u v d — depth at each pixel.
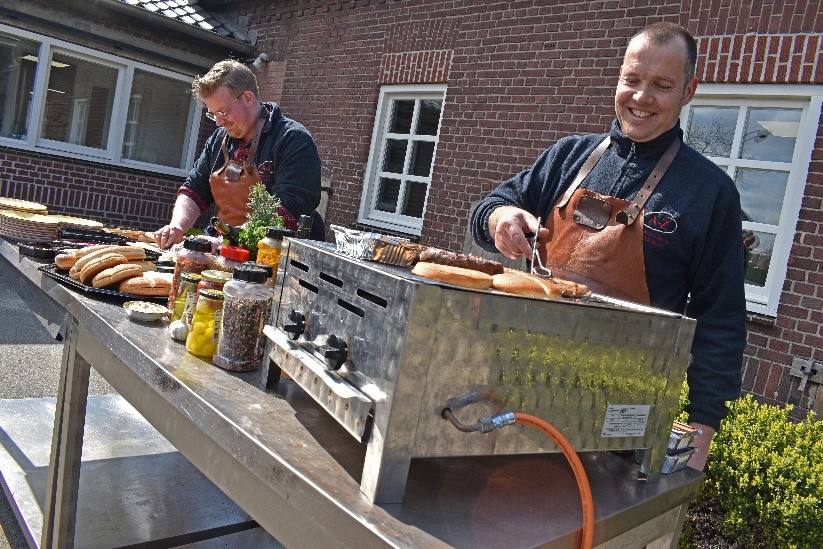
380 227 6.20
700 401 1.52
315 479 0.94
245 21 8.01
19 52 6.64
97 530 2.20
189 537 2.28
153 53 7.33
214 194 2.74
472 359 0.95
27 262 2.12
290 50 7.39
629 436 1.17
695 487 1.30
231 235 1.94
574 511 1.04
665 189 1.70
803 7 3.76
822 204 3.65
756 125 4.05
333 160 6.79
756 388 3.78
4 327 4.68
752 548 2.26
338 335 1.07
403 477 0.93
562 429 1.07
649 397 1.18
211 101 2.50
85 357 1.79
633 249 1.70
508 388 1.00
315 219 2.78
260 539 2.43
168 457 2.82
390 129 6.39
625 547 1.18
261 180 2.61
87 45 6.92
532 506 1.03
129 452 2.80
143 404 1.45
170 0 7.87
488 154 5.38
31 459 2.65
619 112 1.78
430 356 0.92
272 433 1.08
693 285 1.70
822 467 2.32
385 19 6.35
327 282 1.14
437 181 5.71
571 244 1.80
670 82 1.66
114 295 1.83
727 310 1.61
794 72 3.78
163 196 7.76
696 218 1.65
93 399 3.29
